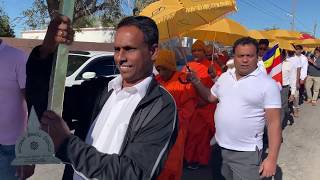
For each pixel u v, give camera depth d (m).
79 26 17.81
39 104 1.70
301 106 12.34
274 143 3.29
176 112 1.62
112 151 1.57
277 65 6.70
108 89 1.81
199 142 4.78
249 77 3.38
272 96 3.29
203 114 4.66
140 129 1.54
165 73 4.09
